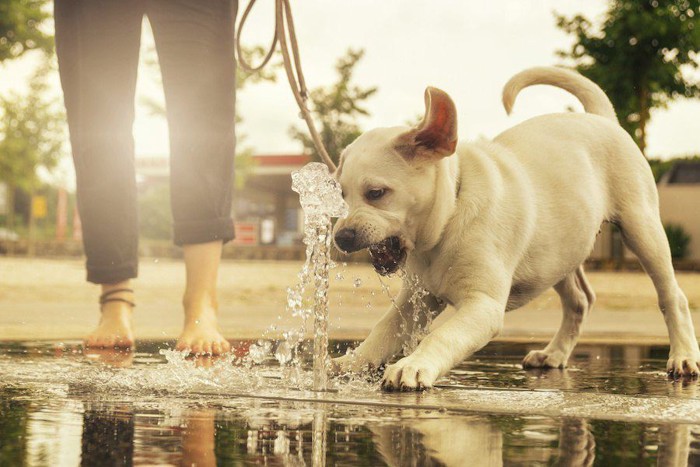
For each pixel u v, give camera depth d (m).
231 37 2.18
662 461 1.01
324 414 1.26
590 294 2.07
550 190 1.82
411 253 1.75
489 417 1.25
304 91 1.96
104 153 2.17
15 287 5.40
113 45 2.16
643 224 1.91
